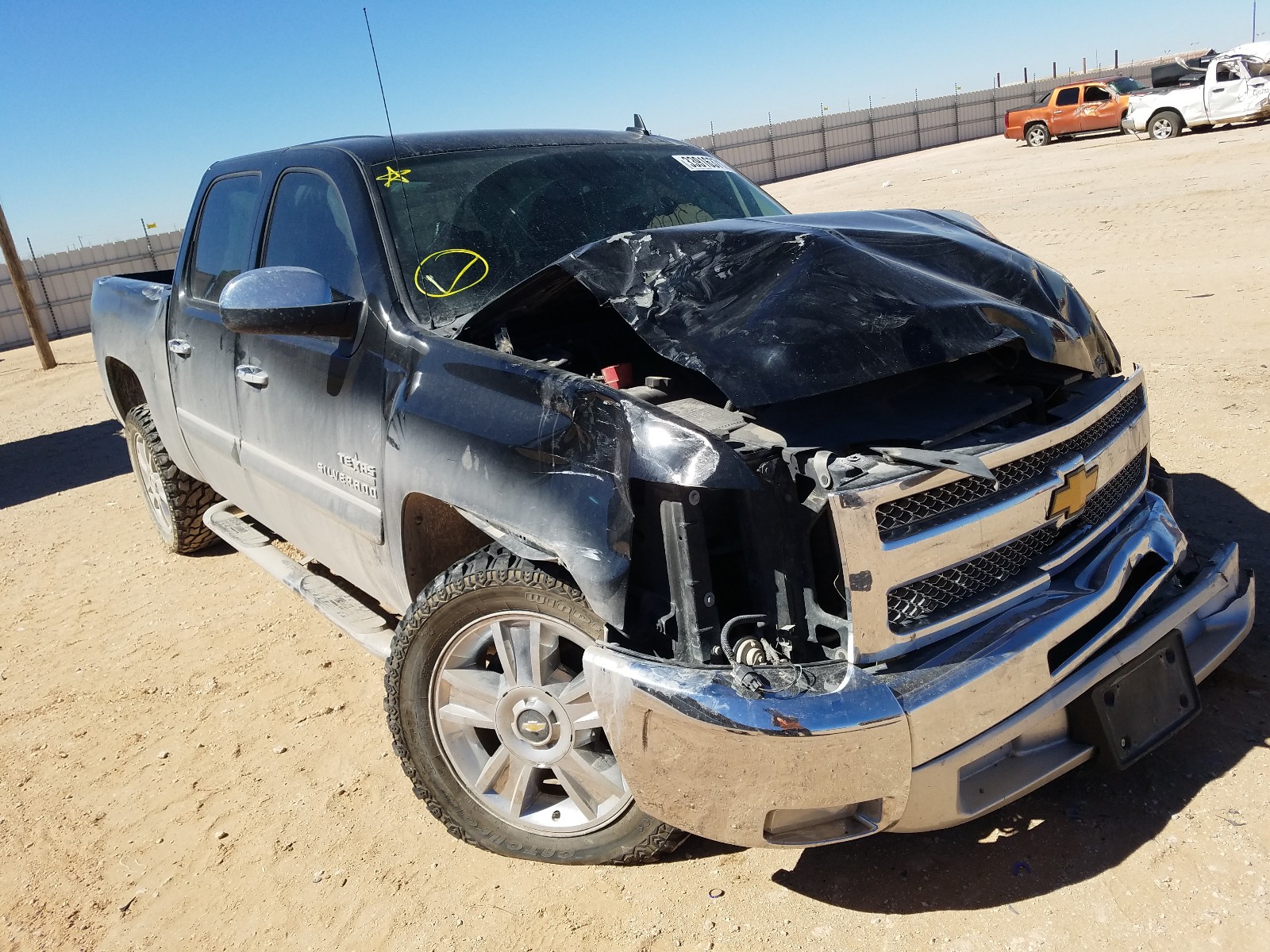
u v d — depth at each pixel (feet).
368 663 12.89
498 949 7.63
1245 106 69.77
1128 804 8.07
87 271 92.22
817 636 6.97
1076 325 8.50
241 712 12.00
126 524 21.04
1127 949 6.73
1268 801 7.82
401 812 9.62
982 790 7.04
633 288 8.08
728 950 7.25
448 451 8.09
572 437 7.23
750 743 6.43
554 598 7.54
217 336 12.33
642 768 7.00
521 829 8.32
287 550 17.02
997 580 7.27
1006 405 7.58
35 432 35.58
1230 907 6.93
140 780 10.85
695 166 12.66
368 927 8.10
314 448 10.18
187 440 14.15
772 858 8.11
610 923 7.70
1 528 22.40
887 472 6.70
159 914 8.66
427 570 9.37
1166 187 46.37
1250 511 12.44
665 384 8.26
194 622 14.97
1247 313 22.81
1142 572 8.14
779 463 6.76
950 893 7.46
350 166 10.69
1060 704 7.02
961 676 6.61
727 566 7.25
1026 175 63.62
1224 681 9.39
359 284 9.78
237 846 9.43
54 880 9.33
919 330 7.47
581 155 11.91
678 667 6.72
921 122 151.12
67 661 14.26
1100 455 7.80
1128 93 84.12
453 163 10.99
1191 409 16.61
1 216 56.39
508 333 9.05
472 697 8.28
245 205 12.71
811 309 7.59
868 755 6.44
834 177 112.98
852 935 7.21
